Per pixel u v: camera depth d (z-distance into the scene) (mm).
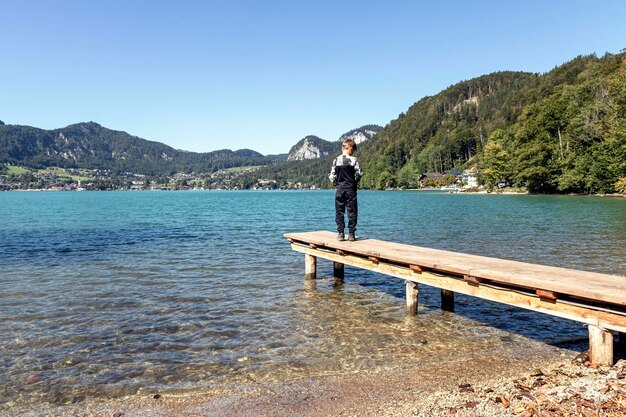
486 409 4676
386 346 6984
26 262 15648
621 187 63969
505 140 111188
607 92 72562
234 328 7922
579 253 16375
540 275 6043
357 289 11164
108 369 6094
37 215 46719
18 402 5141
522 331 7785
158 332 7715
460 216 37094
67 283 11922
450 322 8320
